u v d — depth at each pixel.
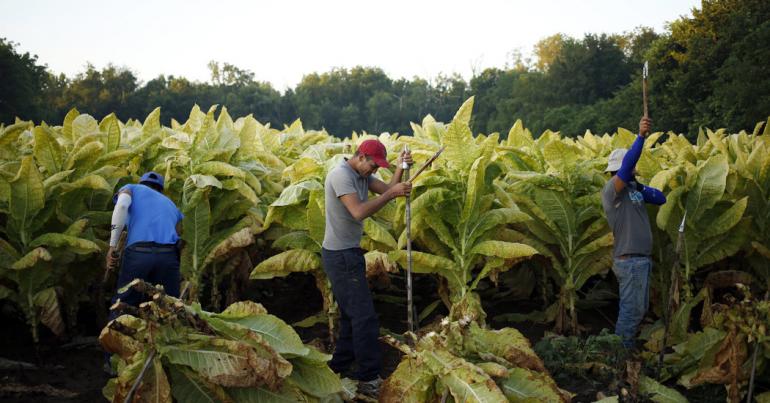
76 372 5.05
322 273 5.62
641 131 5.10
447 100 127.50
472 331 4.21
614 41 73.12
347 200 4.59
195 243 5.88
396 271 5.38
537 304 7.14
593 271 6.00
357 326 4.69
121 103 113.69
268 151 7.54
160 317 3.44
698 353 4.89
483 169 5.50
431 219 5.62
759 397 4.43
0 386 4.62
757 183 6.03
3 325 5.97
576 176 6.09
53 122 78.56
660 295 6.07
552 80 74.38
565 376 5.10
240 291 6.41
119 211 4.92
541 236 6.11
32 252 4.94
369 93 138.50
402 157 4.98
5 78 57.28
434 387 3.88
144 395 3.35
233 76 141.75
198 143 6.16
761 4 37.34
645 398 4.64
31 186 5.15
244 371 3.39
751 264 6.10
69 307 5.65
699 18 40.62
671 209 5.62
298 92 138.50
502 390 3.85
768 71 33.03
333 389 3.81
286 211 5.72
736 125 33.50
